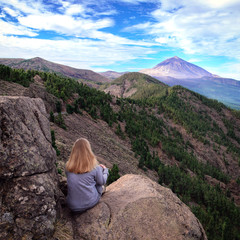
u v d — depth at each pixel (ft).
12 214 10.39
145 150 306.35
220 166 537.24
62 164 64.54
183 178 286.87
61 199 14.88
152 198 15.80
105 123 329.93
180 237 14.20
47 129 14.89
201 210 225.56
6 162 10.49
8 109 11.39
